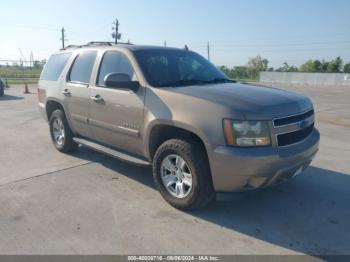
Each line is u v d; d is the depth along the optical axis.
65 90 5.55
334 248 3.13
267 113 3.36
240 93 3.75
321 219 3.69
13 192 4.33
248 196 4.24
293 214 3.80
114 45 4.89
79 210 3.83
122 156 4.57
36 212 3.78
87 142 5.37
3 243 3.15
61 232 3.35
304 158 3.69
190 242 3.20
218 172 3.41
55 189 4.45
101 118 4.79
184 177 3.78
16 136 7.59
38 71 56.69
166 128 3.91
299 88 34.25
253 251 3.06
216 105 3.42
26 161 5.67
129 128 4.32
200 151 3.61
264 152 3.28
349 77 49.44
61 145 6.07
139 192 4.36
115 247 3.10
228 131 3.31
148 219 3.63
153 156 4.20
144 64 4.34
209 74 4.89
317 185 4.66
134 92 4.18
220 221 3.61
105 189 4.45
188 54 5.15
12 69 61.94
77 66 5.46
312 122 4.09
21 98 16.44
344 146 6.97
